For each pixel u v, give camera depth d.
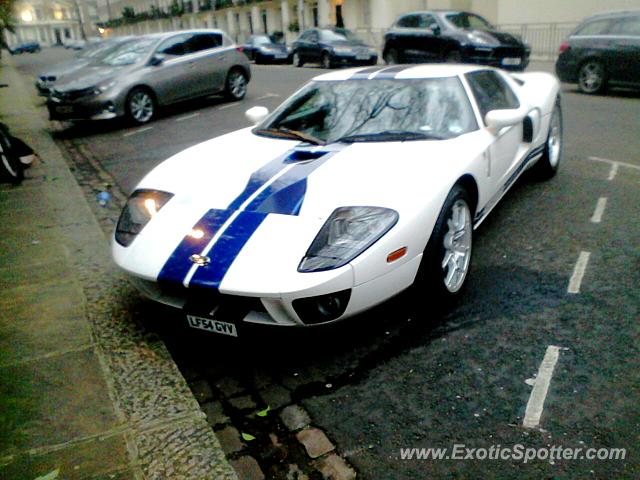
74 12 97.94
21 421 2.57
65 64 15.12
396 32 15.48
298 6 35.56
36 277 4.03
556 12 20.17
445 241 3.21
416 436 2.40
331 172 3.23
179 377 2.85
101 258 4.32
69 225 5.14
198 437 2.43
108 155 8.35
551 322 3.14
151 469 2.27
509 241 4.28
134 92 10.48
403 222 2.88
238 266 2.72
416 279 3.11
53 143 9.24
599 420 2.40
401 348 3.01
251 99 12.81
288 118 4.22
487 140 3.86
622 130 7.69
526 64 14.15
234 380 2.89
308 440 2.43
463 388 2.67
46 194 6.18
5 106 14.31
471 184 3.60
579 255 3.94
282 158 3.53
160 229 3.09
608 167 5.98
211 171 3.49
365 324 3.25
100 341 3.19
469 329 3.14
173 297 2.98
